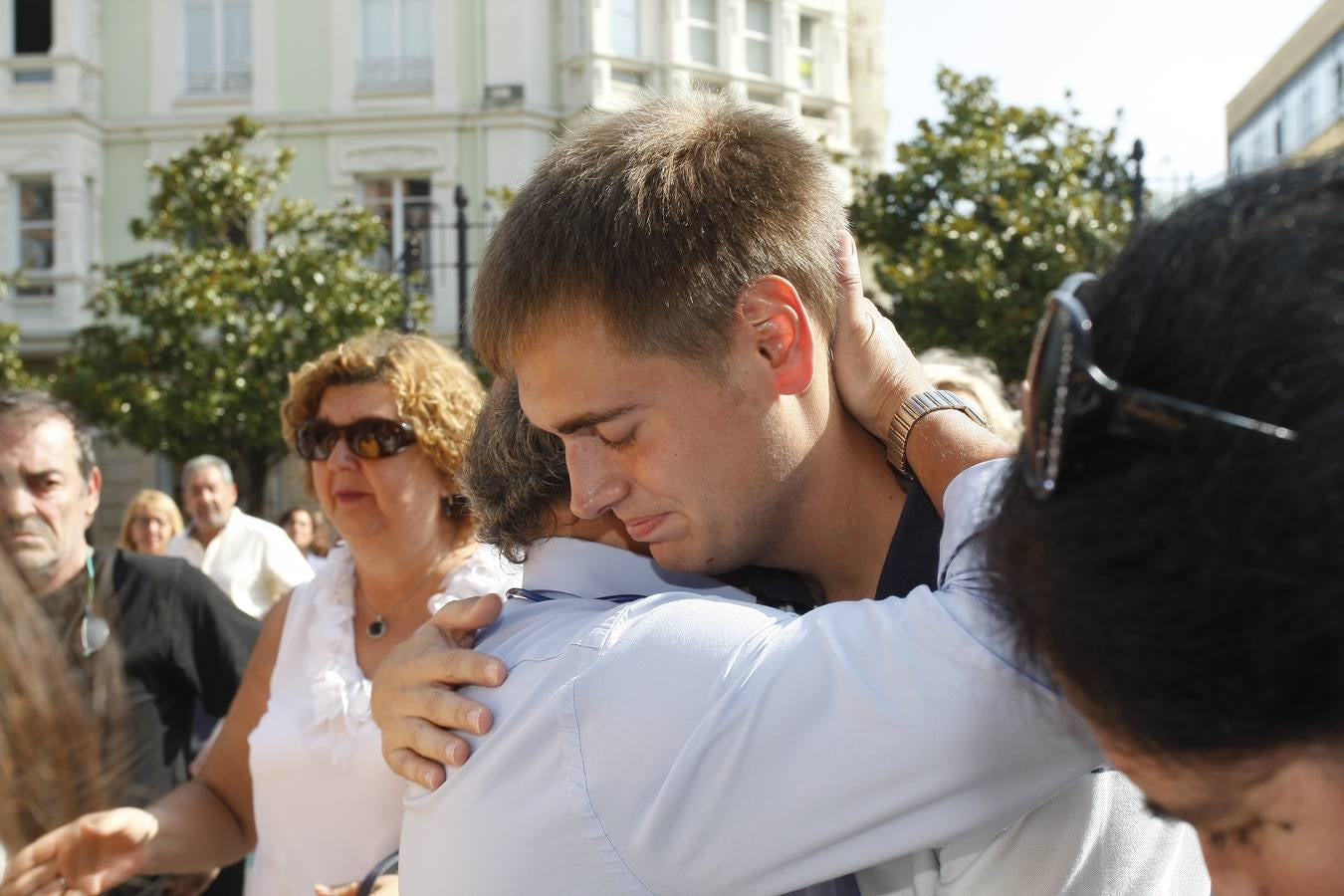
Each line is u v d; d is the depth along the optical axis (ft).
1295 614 1.97
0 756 3.49
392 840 7.06
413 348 7.94
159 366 46.65
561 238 3.83
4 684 3.51
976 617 3.29
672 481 3.96
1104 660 2.21
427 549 7.78
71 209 56.90
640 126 4.01
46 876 3.82
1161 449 2.09
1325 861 2.19
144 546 20.65
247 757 7.64
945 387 8.32
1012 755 3.29
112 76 58.59
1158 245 2.25
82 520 9.37
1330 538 1.92
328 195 57.82
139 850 6.74
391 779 7.05
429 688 4.05
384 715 4.19
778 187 4.01
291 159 49.52
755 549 4.17
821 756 3.41
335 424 7.66
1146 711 2.19
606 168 3.88
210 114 58.18
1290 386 1.97
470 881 3.76
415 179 58.08
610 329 3.79
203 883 8.05
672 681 3.60
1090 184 44.52
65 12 56.75
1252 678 2.05
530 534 4.59
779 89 60.90
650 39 57.98
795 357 3.98
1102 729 2.36
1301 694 2.04
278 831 7.18
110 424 46.50
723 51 59.36
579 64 57.00
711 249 3.82
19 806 3.54
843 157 47.70
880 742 3.34
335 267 46.60
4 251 57.16
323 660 7.36
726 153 3.96
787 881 3.52
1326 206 2.09
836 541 4.33
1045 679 3.12
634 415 3.88
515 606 4.51
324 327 45.29
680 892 3.58
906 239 45.47
